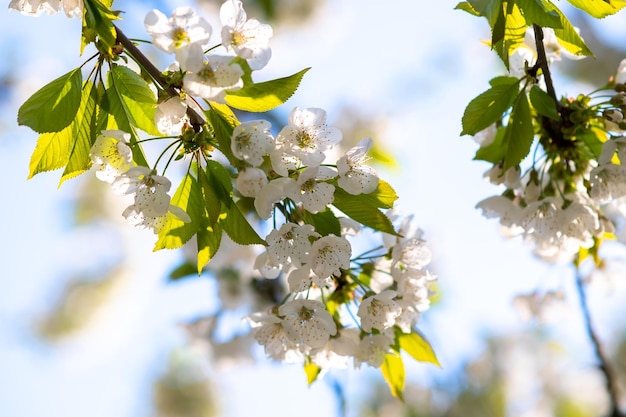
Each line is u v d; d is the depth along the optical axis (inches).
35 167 50.8
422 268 52.7
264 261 51.4
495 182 55.1
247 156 49.7
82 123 51.0
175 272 64.4
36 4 51.2
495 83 53.7
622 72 54.9
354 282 52.6
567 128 54.3
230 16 50.1
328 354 52.1
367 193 50.7
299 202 50.1
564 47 53.6
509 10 51.2
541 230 54.6
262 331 52.0
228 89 49.2
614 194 53.5
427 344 53.2
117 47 50.7
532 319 61.4
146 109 51.2
